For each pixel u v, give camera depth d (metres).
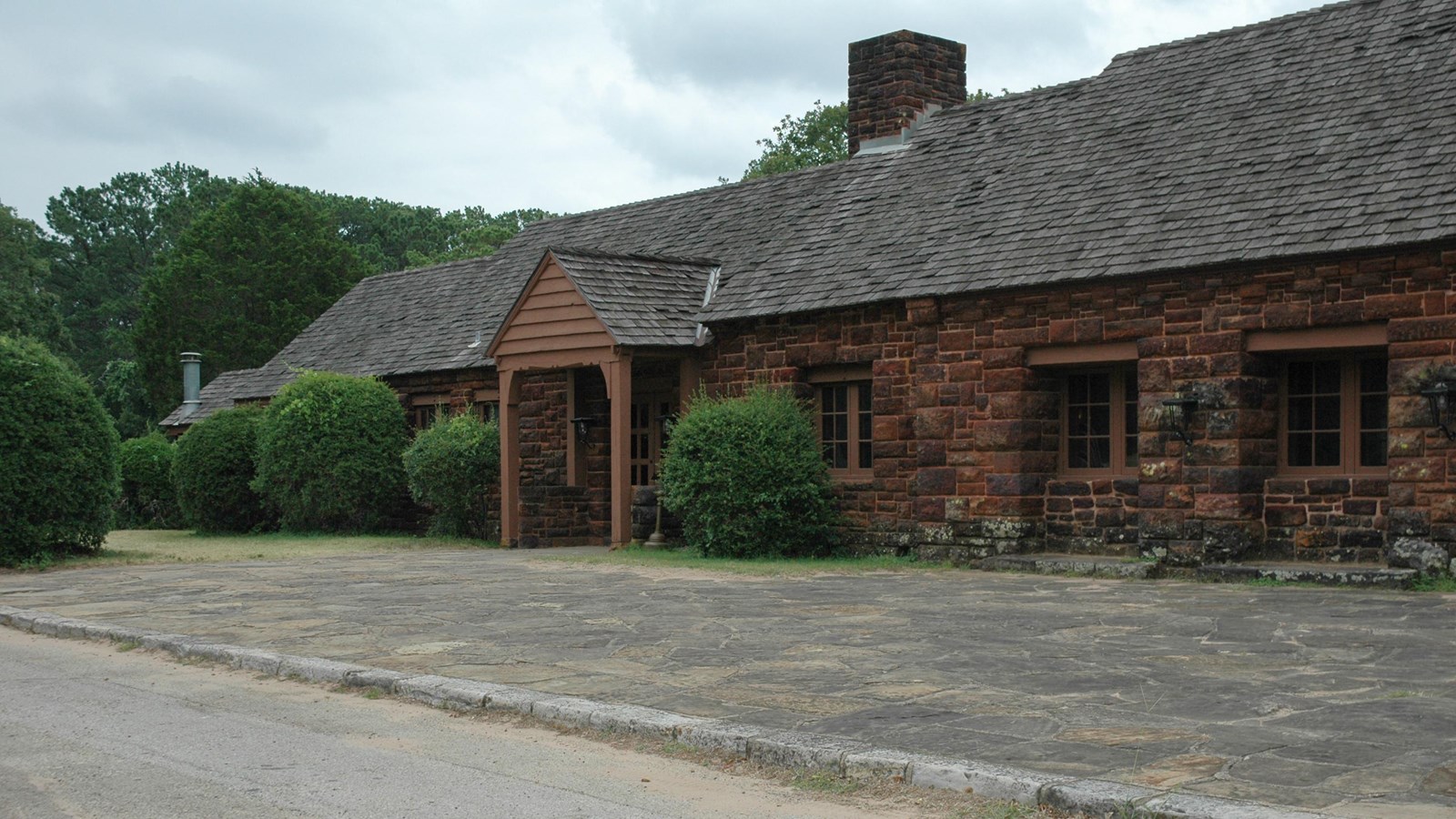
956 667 7.89
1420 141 12.91
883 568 14.92
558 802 5.30
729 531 16.30
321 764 5.96
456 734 6.57
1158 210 14.30
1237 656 8.14
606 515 20.31
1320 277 12.55
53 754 6.20
